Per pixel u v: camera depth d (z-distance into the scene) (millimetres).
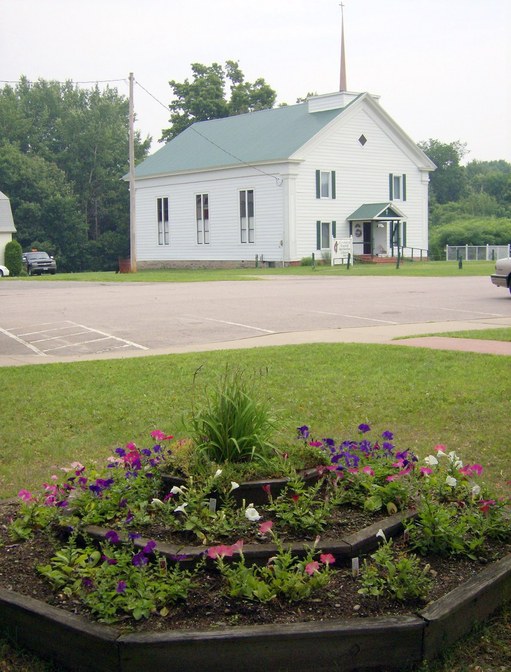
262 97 74500
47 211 78250
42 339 14750
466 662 3711
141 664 3486
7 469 6840
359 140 48250
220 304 20859
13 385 9938
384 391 9148
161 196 53125
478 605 3949
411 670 3635
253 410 4980
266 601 3805
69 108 88562
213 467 4730
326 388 9336
